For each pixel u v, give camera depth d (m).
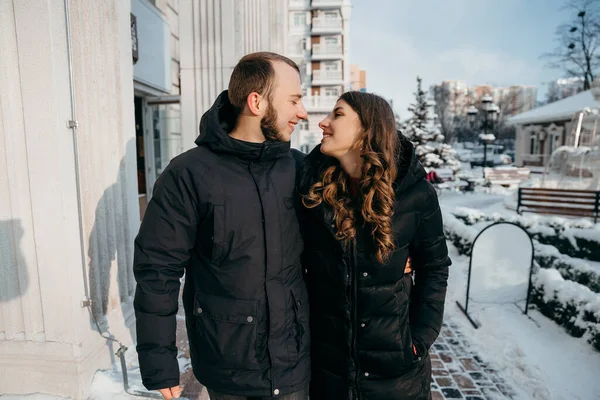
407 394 1.70
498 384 3.27
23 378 2.38
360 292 1.64
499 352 3.75
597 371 3.35
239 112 1.71
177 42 10.47
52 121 2.21
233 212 1.61
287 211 1.71
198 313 1.66
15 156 2.26
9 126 2.23
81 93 2.44
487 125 21.53
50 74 2.17
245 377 1.63
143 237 1.62
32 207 2.28
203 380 1.69
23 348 2.37
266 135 1.72
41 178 2.25
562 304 4.18
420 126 20.73
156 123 9.66
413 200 1.65
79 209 2.38
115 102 2.83
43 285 2.33
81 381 2.36
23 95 2.20
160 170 9.93
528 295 4.55
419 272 1.89
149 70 8.17
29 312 2.37
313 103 35.69
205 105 5.12
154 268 1.59
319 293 1.73
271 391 1.64
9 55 2.19
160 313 1.58
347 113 1.62
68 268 2.31
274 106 1.66
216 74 5.09
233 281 1.62
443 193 17.45
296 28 41.75
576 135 14.55
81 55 2.44
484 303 4.88
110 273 2.79
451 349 3.86
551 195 10.09
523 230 4.77
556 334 4.04
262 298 1.64
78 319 2.37
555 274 4.57
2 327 2.40
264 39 7.89
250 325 1.62
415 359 1.72
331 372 1.73
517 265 4.83
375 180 1.54
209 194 1.60
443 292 1.83
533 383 3.25
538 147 30.58
